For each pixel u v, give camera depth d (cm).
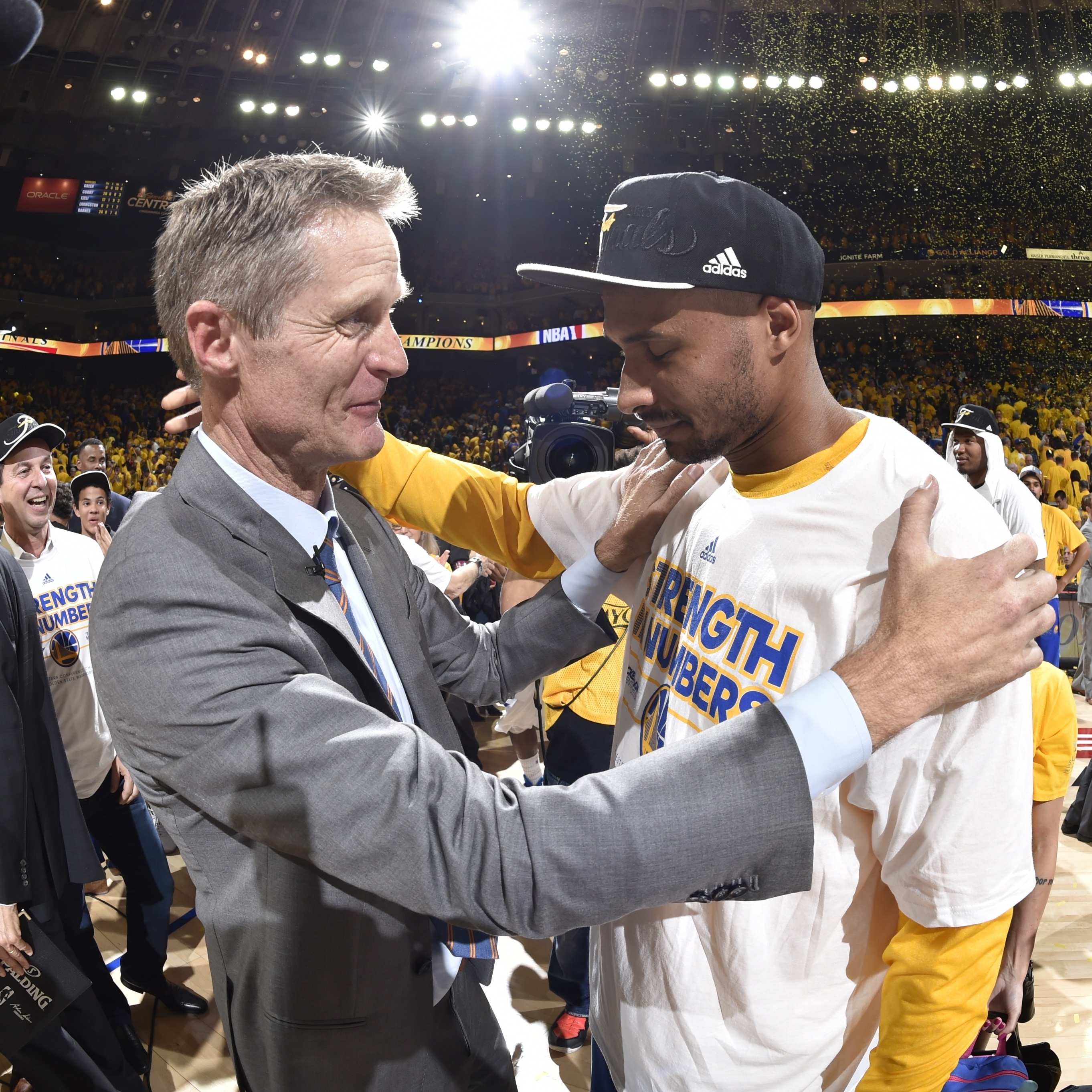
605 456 157
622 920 94
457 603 494
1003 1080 127
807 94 1728
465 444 1620
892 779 73
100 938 269
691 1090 87
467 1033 101
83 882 184
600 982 101
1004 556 66
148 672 69
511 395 1878
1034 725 152
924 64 1662
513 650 108
